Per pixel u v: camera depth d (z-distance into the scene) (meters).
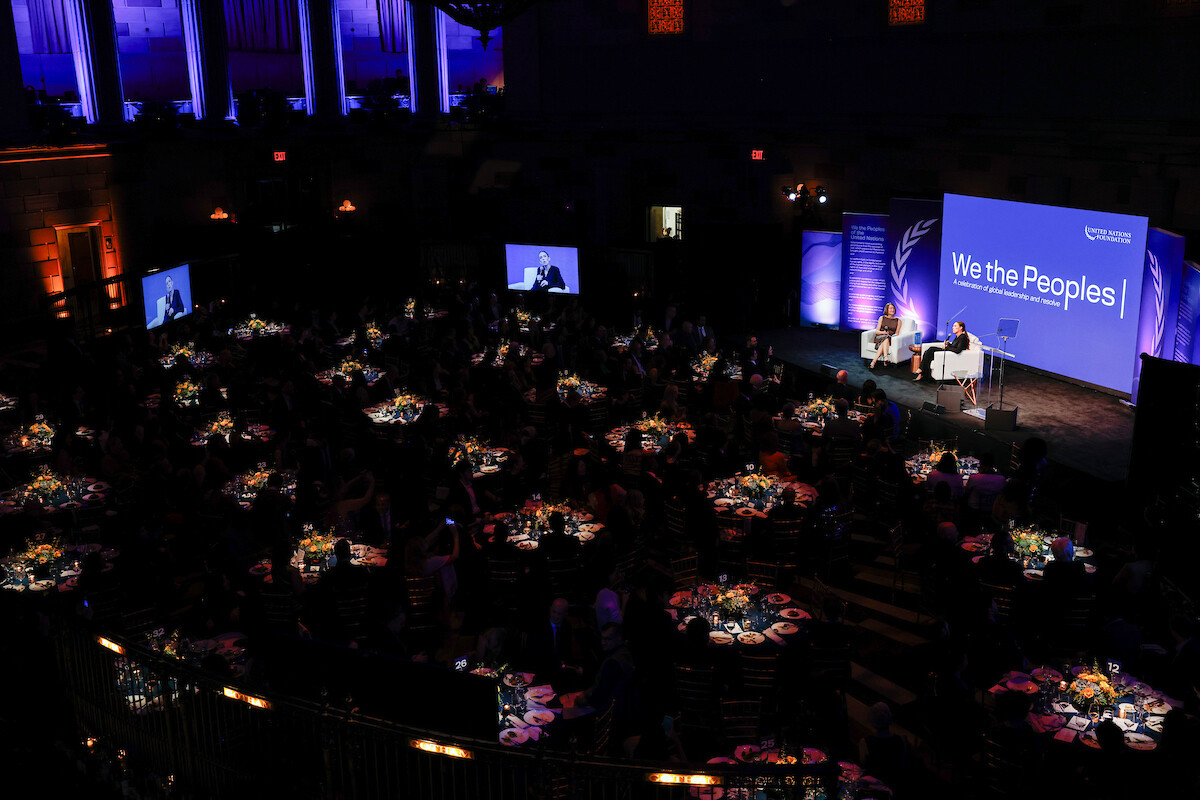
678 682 8.51
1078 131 19.19
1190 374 12.33
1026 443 13.38
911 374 19.89
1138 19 18.00
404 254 27.83
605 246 26.59
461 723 6.79
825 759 7.45
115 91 27.05
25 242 23.11
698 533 11.86
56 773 7.31
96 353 19.44
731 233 25.02
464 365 19.00
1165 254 16.19
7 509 12.39
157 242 25.72
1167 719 7.03
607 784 7.16
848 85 23.73
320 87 30.91
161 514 12.62
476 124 30.25
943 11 21.53
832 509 11.94
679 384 17.80
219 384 17.80
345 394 16.38
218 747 6.92
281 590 10.17
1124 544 12.74
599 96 28.36
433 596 10.86
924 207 21.27
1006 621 10.20
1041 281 18.83
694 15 26.17
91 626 7.61
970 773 7.98
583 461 13.45
